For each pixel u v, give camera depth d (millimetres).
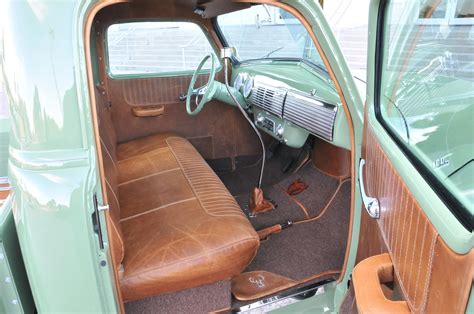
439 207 614
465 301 497
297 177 2412
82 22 809
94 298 928
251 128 2891
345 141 1622
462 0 680
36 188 817
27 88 781
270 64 2463
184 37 2639
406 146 882
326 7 2336
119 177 2025
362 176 1235
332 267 1764
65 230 851
